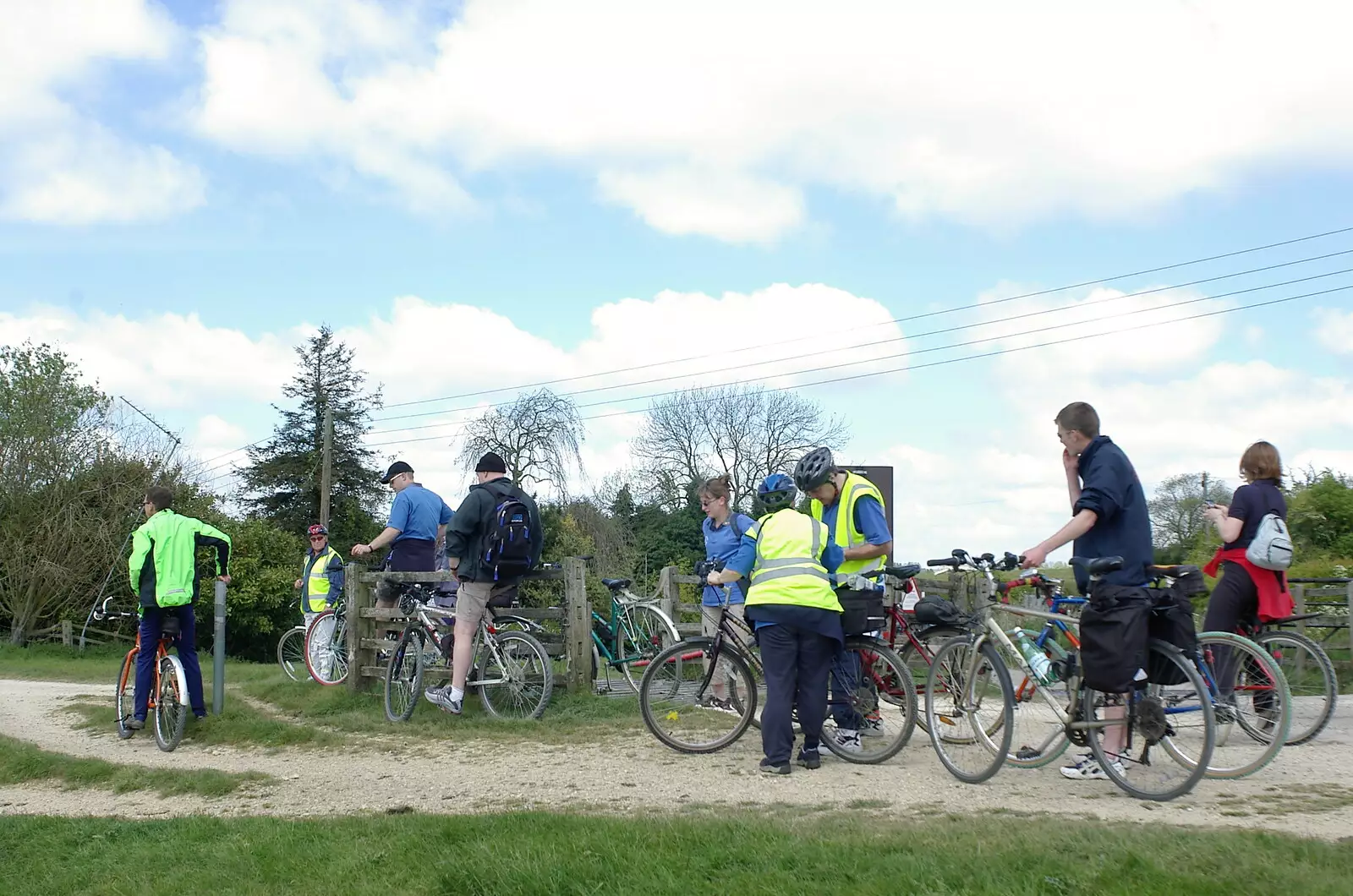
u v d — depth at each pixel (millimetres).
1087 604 5777
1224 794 5559
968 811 5355
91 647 27062
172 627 8945
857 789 6027
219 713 9164
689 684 7535
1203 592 5922
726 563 7047
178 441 31797
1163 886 3713
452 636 9273
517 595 9383
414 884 4363
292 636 13508
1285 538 6879
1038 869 3939
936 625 6848
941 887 3842
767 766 6566
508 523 8633
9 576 27422
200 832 5605
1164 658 5617
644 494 46875
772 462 44438
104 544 28094
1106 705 5734
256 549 32219
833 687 6852
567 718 8516
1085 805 5426
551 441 42875
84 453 29359
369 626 10266
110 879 4957
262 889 4535
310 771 7453
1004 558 6078
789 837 4566
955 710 6320
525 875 4215
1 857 5477
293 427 54688
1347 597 9961
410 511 10359
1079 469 6086
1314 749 6762
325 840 5145
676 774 6625
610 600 10195
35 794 7254
